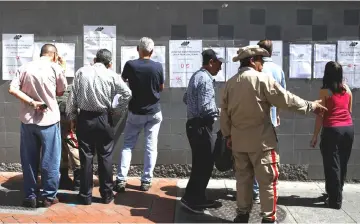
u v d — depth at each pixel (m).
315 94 6.55
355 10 6.46
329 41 6.51
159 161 6.70
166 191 6.12
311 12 6.48
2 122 6.74
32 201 5.44
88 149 5.55
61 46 6.59
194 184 5.38
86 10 6.56
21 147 5.46
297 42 6.51
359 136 6.60
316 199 5.94
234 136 4.91
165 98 6.61
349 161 6.65
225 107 4.98
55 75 5.43
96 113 5.46
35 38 6.61
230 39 6.52
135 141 6.15
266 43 5.53
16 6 6.58
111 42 6.57
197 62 6.55
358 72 6.52
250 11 6.49
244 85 4.75
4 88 6.70
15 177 6.61
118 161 6.74
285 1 6.47
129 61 5.95
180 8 6.52
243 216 5.00
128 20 6.55
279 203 5.78
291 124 6.62
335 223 5.16
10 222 4.98
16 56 6.64
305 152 6.65
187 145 6.67
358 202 5.86
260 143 4.75
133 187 6.27
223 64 6.53
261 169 4.79
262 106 4.75
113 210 5.41
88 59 6.61
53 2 6.57
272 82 4.71
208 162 5.31
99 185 5.77
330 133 5.51
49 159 5.44
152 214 5.31
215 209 5.52
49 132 5.40
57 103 5.73
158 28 6.54
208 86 5.18
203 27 6.52
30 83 5.31
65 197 5.83
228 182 6.60
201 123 5.23
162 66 6.38
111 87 5.50
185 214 5.34
